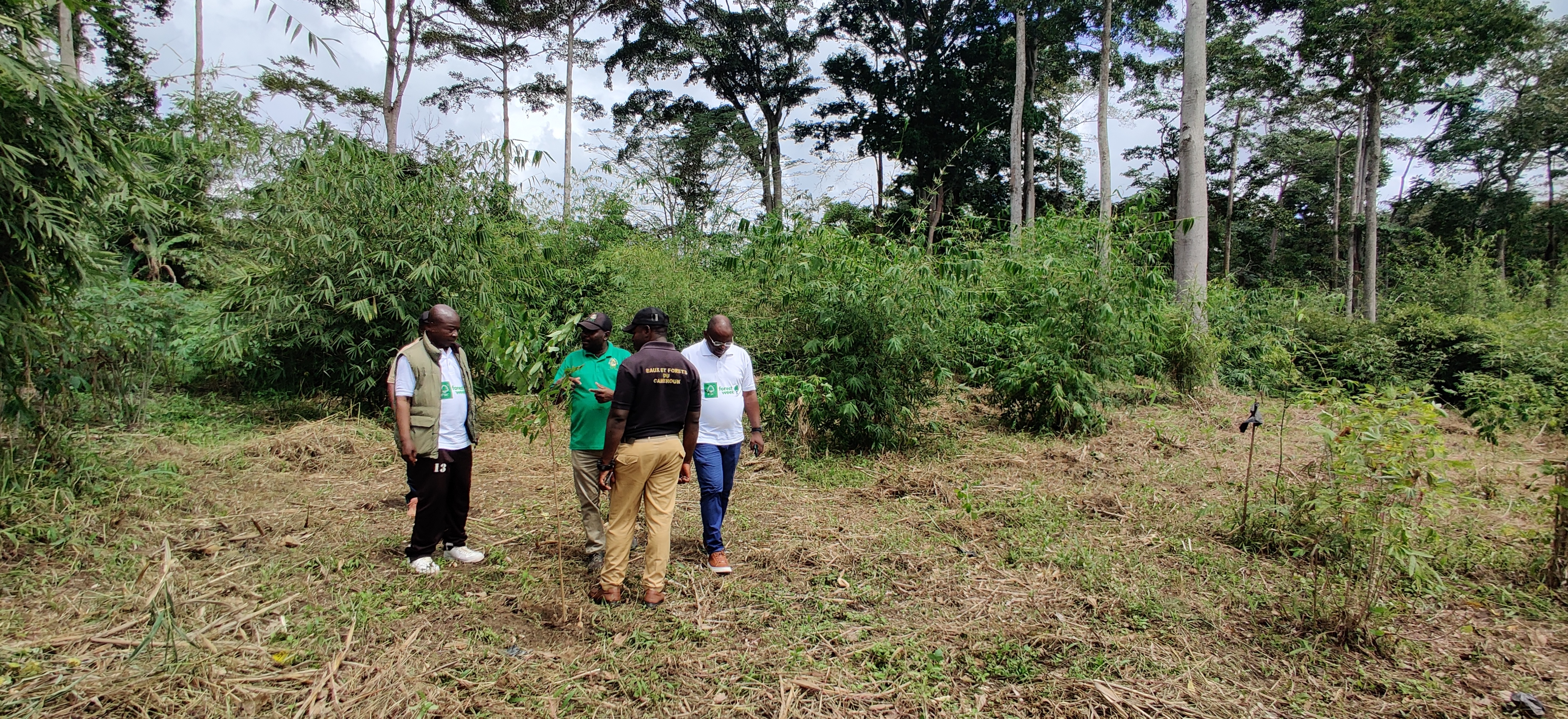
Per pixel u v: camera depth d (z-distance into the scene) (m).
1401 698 2.89
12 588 3.42
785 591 3.78
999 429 8.26
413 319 7.49
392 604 3.50
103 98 4.26
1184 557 4.29
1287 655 3.19
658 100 30.03
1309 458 6.86
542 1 23.81
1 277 4.07
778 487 5.74
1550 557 3.97
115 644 2.99
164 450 5.91
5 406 4.38
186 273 10.20
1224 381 11.41
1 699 2.57
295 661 2.96
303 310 7.29
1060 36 21.11
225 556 4.01
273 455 6.09
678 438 3.58
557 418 8.16
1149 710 2.79
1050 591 3.84
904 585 3.89
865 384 6.49
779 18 28.80
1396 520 3.30
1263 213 35.53
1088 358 7.85
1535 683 2.98
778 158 30.73
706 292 9.37
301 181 7.31
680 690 2.86
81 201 4.42
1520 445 7.54
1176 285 12.16
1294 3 19.03
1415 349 12.06
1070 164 31.47
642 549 4.35
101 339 6.27
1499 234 28.56
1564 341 9.60
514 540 4.47
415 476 3.85
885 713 2.75
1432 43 18.12
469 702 2.70
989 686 2.93
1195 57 12.93
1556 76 25.12
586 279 10.98
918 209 7.38
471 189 7.91
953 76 26.16
